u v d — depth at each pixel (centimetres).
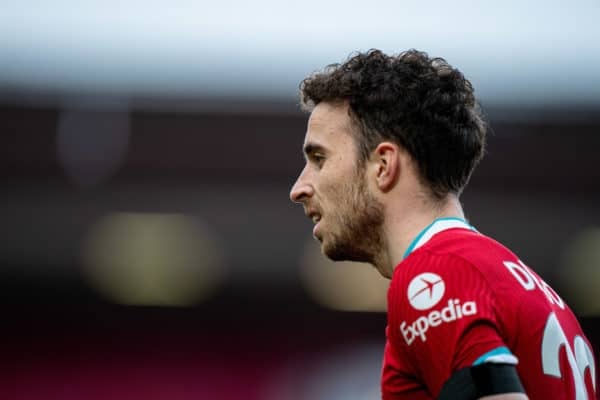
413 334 565
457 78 663
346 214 652
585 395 605
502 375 529
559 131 3694
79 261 4206
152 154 3797
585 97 3556
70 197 3925
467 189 4062
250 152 3822
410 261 593
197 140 3772
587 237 4125
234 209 4019
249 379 4775
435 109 641
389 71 651
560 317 616
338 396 4738
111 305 4759
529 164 3881
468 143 653
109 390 4759
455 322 548
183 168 3878
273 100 3638
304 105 701
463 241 601
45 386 4741
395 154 636
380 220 645
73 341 4806
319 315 4825
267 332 4838
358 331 4856
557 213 4091
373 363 4753
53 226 3997
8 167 3809
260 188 3981
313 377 4750
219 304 4712
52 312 4806
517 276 593
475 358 534
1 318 4769
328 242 667
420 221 634
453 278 567
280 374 4769
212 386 4759
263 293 4597
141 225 4034
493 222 4112
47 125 3662
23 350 4762
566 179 3962
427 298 563
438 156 639
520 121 3650
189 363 4784
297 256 4225
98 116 3666
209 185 3959
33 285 4556
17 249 4072
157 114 3675
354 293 4556
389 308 592
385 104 639
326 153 659
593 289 4334
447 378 541
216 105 3656
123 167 3841
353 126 651
